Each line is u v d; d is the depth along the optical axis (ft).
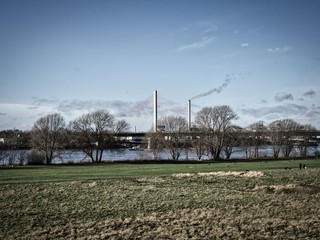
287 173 179.22
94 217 97.71
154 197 122.42
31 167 258.37
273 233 80.89
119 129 377.91
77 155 460.96
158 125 422.82
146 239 77.87
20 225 90.48
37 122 333.42
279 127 432.25
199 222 90.38
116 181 159.12
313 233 80.12
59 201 116.88
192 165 263.49
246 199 118.52
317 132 438.81
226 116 380.78
